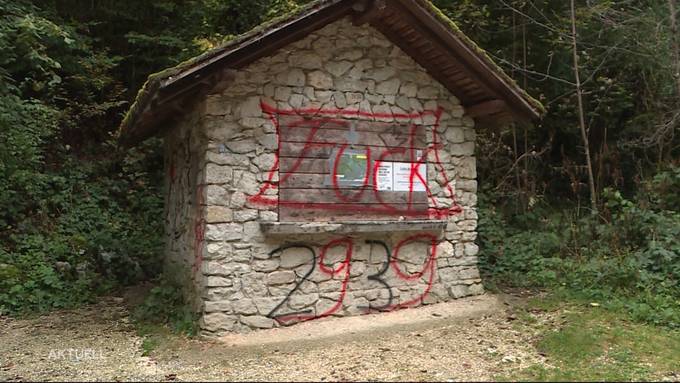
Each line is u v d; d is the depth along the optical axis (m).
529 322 6.33
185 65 5.63
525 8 11.94
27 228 9.27
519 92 7.08
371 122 6.94
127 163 11.74
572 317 6.37
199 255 6.36
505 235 10.12
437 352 5.38
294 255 6.43
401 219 7.00
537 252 9.11
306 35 6.59
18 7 10.31
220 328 6.00
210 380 4.66
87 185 11.02
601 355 5.22
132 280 8.95
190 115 6.94
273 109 6.43
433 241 7.25
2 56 9.50
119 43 12.84
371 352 5.41
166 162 8.81
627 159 11.93
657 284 7.20
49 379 4.73
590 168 10.50
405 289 7.01
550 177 12.63
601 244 8.92
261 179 6.30
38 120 9.93
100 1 12.40
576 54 10.82
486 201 11.12
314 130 6.62
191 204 6.88
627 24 10.73
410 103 7.20
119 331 6.44
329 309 6.57
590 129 12.33
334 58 6.79
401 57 7.18
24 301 7.61
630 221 8.71
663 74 11.08
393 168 7.02
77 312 7.47
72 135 12.08
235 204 6.17
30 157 9.46
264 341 5.80
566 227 9.84
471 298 7.38
